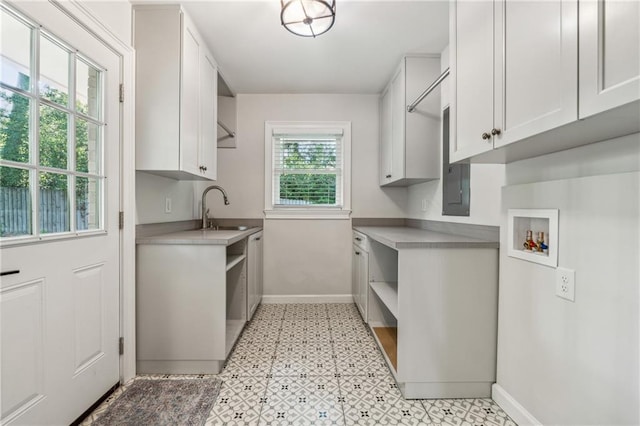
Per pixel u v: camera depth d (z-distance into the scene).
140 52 1.89
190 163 2.04
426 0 1.83
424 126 2.54
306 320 2.86
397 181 2.83
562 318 1.24
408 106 2.52
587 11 0.84
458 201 2.20
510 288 1.55
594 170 1.15
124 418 1.49
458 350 1.67
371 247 2.62
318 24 1.77
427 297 1.65
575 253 1.18
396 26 2.10
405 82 2.52
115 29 1.72
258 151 3.37
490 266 1.66
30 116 1.22
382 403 1.63
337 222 3.41
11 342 1.14
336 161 3.44
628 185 0.99
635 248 0.97
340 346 2.31
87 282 1.51
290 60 2.58
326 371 1.95
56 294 1.33
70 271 1.41
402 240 1.74
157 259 1.91
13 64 1.15
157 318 1.91
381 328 2.51
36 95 1.24
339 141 3.43
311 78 2.95
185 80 1.93
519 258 1.48
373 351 2.23
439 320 1.66
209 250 1.91
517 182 1.57
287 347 2.29
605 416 1.06
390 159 2.93
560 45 0.93
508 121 1.17
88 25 1.50
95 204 1.61
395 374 1.75
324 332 2.58
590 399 1.12
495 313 1.67
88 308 1.52
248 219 3.37
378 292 2.33
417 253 1.65
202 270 1.92
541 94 1.01
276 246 3.40
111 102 1.68
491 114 1.26
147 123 1.89
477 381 1.68
